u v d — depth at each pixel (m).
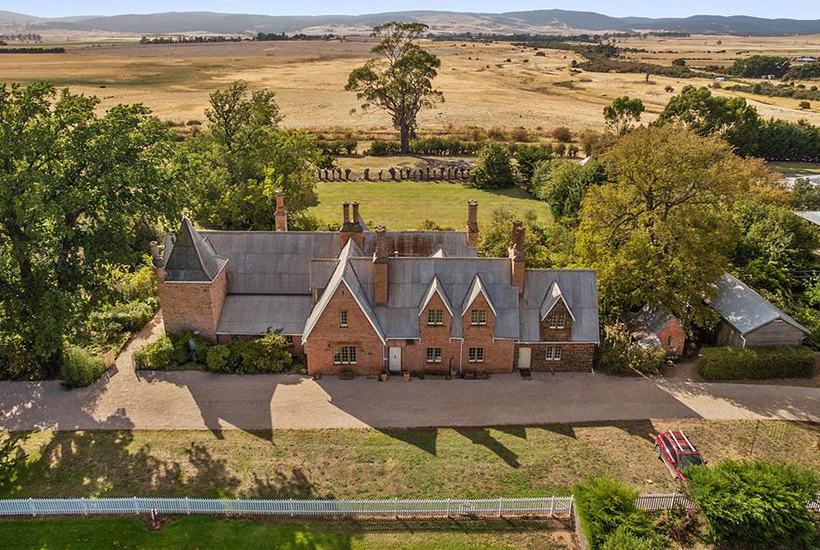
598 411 44.97
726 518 32.19
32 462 38.56
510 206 99.88
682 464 38.00
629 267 53.53
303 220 76.25
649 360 49.28
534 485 37.69
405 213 95.00
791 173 120.06
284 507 34.56
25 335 44.59
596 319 48.84
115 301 50.62
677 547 33.03
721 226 54.56
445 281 48.81
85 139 44.66
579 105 190.50
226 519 34.34
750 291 55.47
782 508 31.97
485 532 33.97
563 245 71.12
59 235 44.00
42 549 32.03
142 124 48.78
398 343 48.09
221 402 44.97
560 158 121.62
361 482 37.62
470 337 47.94
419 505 34.66
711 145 56.09
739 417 44.53
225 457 39.44
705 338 56.06
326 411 44.31
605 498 33.12
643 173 55.28
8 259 41.12
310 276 51.25
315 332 47.09
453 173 120.81
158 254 48.59
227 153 82.31
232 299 52.59
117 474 37.75
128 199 46.19
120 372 48.34
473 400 45.97
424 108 181.00
